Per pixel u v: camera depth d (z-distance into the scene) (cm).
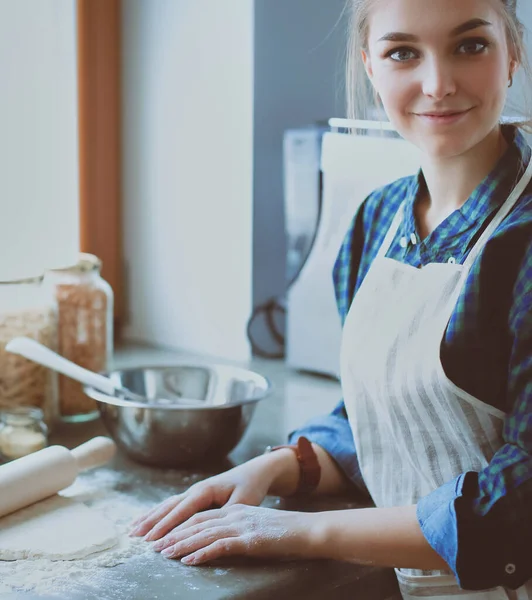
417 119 84
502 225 82
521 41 87
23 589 81
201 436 111
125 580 83
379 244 101
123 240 189
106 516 99
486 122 82
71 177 118
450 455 88
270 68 163
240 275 169
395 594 91
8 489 94
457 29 79
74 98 118
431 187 92
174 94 175
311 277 155
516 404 79
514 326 79
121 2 181
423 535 81
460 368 83
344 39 161
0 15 107
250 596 82
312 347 158
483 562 77
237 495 96
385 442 96
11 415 116
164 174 179
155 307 185
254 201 166
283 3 162
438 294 86
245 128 164
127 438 112
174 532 90
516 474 78
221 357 174
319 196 157
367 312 94
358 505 104
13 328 122
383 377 91
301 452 104
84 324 130
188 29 170
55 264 116
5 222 110
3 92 108
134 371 129
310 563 88
